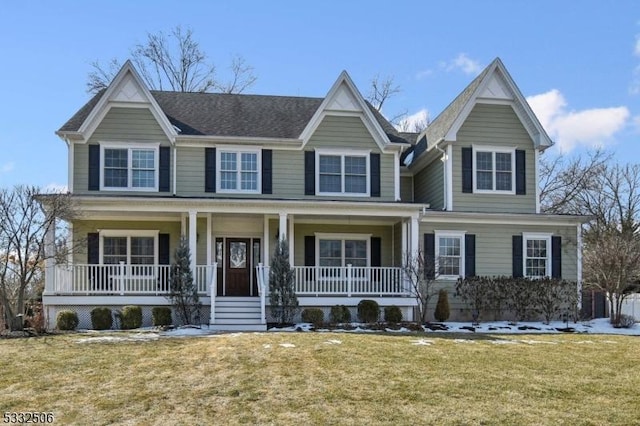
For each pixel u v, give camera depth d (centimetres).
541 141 2298
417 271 1978
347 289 2086
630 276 2145
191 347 1358
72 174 2089
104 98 2108
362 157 2275
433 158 2378
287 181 2220
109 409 906
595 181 3809
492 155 2298
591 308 2355
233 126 2256
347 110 2269
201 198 1928
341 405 919
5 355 1283
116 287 1980
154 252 2153
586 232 3475
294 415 875
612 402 954
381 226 2316
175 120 2245
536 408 915
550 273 2250
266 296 1962
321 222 2264
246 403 930
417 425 835
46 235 1786
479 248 2222
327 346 1361
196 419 862
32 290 2184
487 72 2302
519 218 2233
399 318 1989
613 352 1407
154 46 3672
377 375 1092
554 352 1388
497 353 1347
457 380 1070
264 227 2197
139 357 1249
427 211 2148
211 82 3844
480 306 2136
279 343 1399
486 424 841
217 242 2208
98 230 2125
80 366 1168
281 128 2284
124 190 2114
